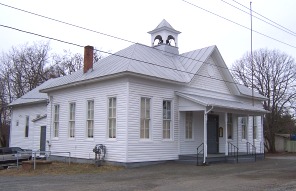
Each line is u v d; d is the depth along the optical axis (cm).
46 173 1742
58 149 2480
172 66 2386
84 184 1329
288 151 4644
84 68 2383
